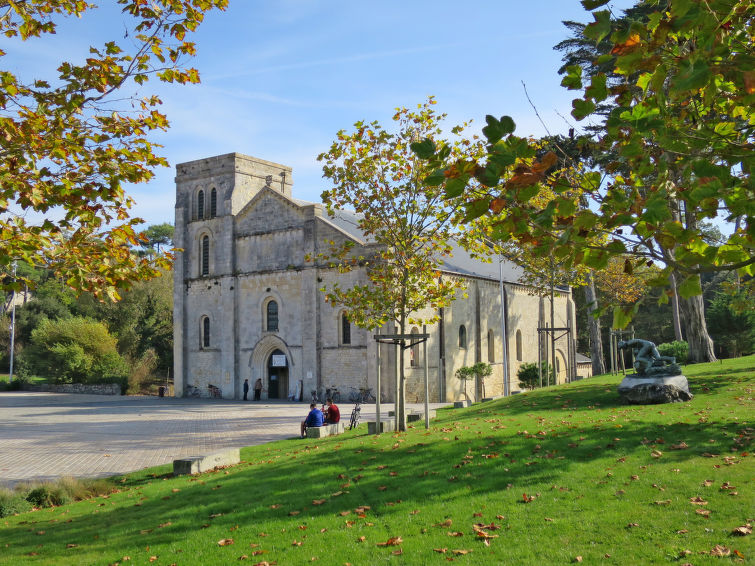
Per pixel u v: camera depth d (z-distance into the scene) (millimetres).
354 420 28125
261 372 54688
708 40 5355
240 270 56062
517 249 40250
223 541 11039
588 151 33219
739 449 14172
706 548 9180
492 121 5336
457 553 9797
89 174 10383
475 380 55875
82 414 41750
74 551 11281
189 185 60094
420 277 24328
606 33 5359
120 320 83375
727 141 6152
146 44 10844
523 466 14258
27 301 95812
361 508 12352
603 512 11031
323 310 50938
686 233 5656
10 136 9594
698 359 34875
